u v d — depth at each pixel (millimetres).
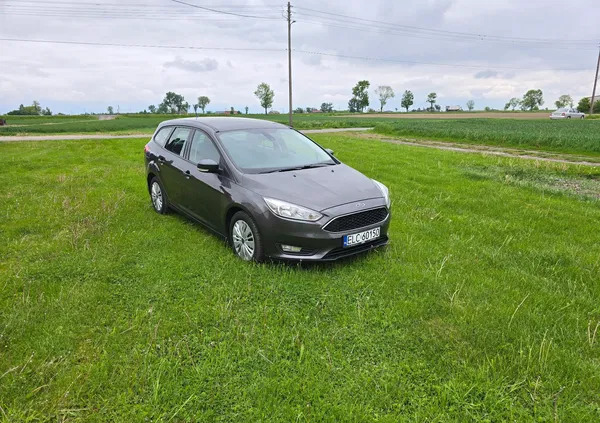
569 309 3475
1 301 3535
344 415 2303
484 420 2283
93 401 2410
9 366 2680
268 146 5191
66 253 4555
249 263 4312
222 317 3268
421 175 9570
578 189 8727
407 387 2545
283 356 2846
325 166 5043
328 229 3951
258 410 2314
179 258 4469
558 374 2641
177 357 2791
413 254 4625
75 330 3086
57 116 97875
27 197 7129
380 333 3119
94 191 7648
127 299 3582
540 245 5035
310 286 3836
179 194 5590
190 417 2297
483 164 11719
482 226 5746
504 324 3189
